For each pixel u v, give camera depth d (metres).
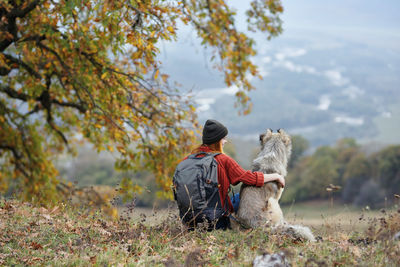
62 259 3.80
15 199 6.27
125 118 9.29
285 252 3.27
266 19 7.25
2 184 10.52
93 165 60.62
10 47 8.70
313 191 68.12
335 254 3.69
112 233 4.69
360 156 75.38
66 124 10.86
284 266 3.24
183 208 4.45
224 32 7.23
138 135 9.73
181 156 10.09
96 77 8.45
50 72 8.76
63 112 10.71
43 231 4.61
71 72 8.20
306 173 73.38
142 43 7.23
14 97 9.49
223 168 4.52
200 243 4.18
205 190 4.38
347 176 74.00
